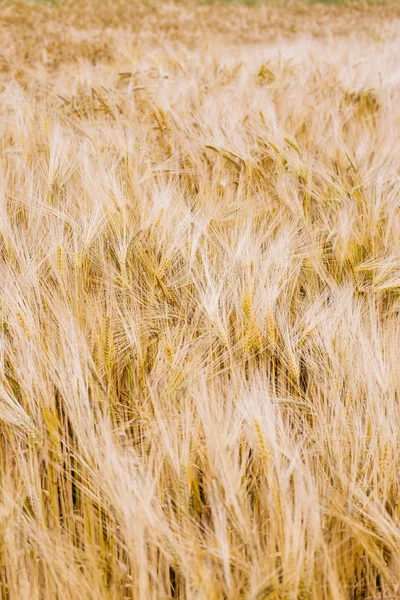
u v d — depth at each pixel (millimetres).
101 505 1549
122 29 8492
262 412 1597
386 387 1646
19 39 6316
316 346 1764
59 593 1500
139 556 1471
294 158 2279
